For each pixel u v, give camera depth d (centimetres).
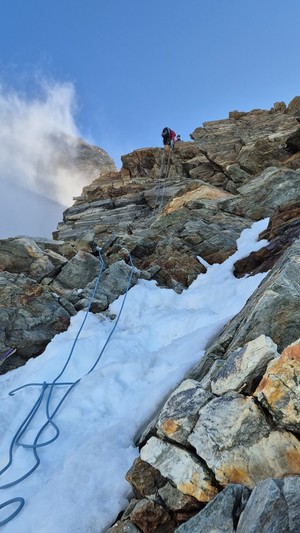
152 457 325
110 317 841
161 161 2361
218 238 1147
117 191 2258
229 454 284
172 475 305
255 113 2595
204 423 307
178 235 1209
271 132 2064
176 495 301
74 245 1176
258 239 1055
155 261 1112
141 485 322
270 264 825
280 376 282
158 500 307
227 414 300
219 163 1905
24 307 814
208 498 283
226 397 311
